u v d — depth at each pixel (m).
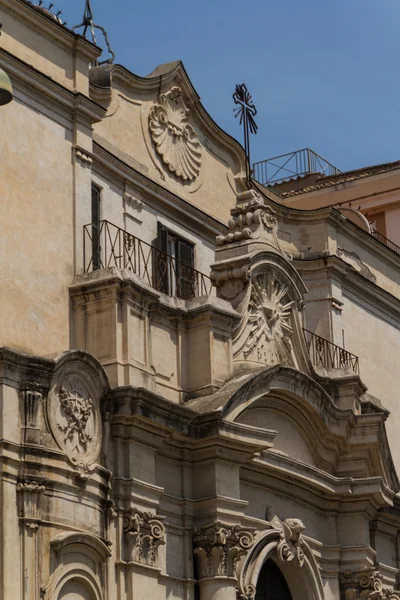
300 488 41.06
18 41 36.03
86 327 35.66
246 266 39.56
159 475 36.34
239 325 39.22
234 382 37.50
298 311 41.72
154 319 37.09
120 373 35.22
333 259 47.16
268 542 39.12
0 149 34.56
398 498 44.81
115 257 37.16
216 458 37.03
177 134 42.34
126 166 39.78
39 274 34.97
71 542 32.66
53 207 35.88
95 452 34.06
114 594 34.03
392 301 50.88
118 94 40.28
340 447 42.19
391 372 50.41
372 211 59.94
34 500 32.03
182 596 36.28
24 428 32.38
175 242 41.75
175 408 35.81
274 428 39.88
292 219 48.00
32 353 34.25
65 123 36.84
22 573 31.47
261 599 39.41
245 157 45.06
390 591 44.66
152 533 35.22
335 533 42.53
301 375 39.53
